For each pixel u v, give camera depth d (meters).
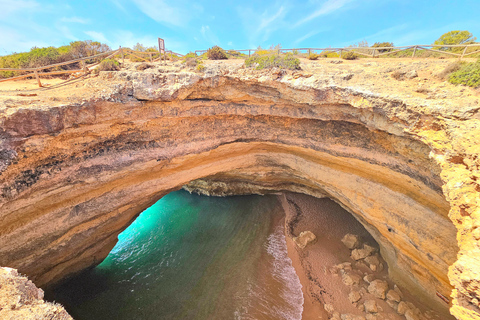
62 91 9.82
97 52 16.27
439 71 9.35
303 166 14.84
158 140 11.99
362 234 16.78
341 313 11.87
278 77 10.69
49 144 8.48
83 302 12.35
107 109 9.59
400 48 14.48
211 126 13.30
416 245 9.84
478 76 7.46
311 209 19.50
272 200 21.72
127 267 15.05
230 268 14.97
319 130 12.45
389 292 12.01
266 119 13.50
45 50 14.52
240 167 16.55
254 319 11.92
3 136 7.34
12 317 4.11
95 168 10.31
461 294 4.89
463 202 5.52
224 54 18.98
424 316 10.73
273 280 14.16
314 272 14.38
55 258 10.84
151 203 14.93
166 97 10.63
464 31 14.23
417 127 7.71
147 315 12.12
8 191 7.91
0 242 8.35
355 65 12.39
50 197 9.41
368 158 11.06
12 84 11.24
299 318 11.95
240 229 18.56
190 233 18.38
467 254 4.98
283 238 17.53
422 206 9.27
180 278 14.27
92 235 12.06
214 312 12.29
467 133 6.18
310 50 17.62
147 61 17.05
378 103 8.45
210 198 22.88
